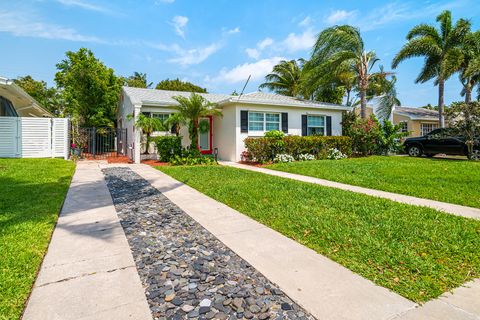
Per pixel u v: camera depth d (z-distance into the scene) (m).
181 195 6.26
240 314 2.18
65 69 23.80
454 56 18.28
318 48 17.44
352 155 15.80
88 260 3.05
